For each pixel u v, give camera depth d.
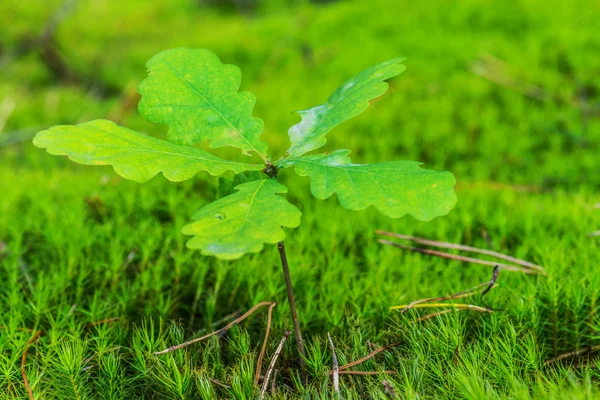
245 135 0.41
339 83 1.07
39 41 1.31
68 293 0.50
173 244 0.55
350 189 0.38
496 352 0.43
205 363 0.44
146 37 1.64
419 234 0.58
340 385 0.43
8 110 1.05
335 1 1.79
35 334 0.46
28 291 0.51
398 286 0.50
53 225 0.55
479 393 0.41
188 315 0.50
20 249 0.54
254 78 1.23
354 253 0.56
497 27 1.25
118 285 0.51
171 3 1.91
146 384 0.44
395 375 0.44
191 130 0.41
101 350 0.45
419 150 0.83
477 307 0.46
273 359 0.44
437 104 0.93
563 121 0.86
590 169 0.73
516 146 0.79
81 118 1.03
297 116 0.93
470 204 0.61
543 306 0.47
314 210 0.63
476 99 0.94
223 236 0.37
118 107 1.07
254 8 1.91
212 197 0.65
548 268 0.50
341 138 0.84
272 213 0.38
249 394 0.43
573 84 0.96
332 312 0.47
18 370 0.44
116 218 0.59
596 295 0.47
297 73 1.17
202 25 1.73
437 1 1.43
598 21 1.17
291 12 1.72
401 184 0.38
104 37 1.60
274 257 0.52
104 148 0.38
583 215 0.57
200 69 0.42
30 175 0.74
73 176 0.74
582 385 0.42
